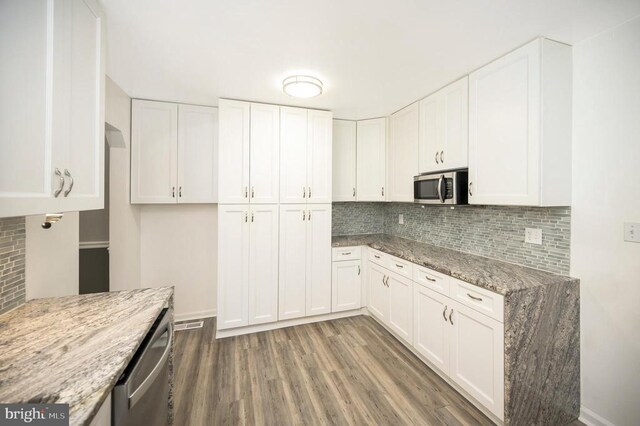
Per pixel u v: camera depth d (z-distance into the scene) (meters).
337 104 2.71
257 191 2.62
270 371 2.08
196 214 2.98
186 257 2.95
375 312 2.86
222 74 2.04
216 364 2.16
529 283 1.56
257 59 1.82
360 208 3.61
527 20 1.42
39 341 0.93
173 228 2.91
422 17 1.39
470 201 2.00
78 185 1.11
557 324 1.58
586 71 1.60
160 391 1.21
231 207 2.54
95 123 1.24
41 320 1.09
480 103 1.92
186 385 1.92
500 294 1.50
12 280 1.19
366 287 3.06
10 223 1.18
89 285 3.01
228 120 2.52
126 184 2.46
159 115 2.59
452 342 1.84
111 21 1.42
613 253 1.50
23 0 0.83
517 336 1.47
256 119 2.61
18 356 0.84
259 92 2.39
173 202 2.65
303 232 2.79
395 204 3.48
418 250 2.56
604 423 1.54
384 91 2.38
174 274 2.92
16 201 0.79
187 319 2.96
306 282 2.82
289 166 2.73
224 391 1.86
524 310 1.49
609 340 1.53
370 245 2.93
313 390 1.88
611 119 1.50
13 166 0.79
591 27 1.48
